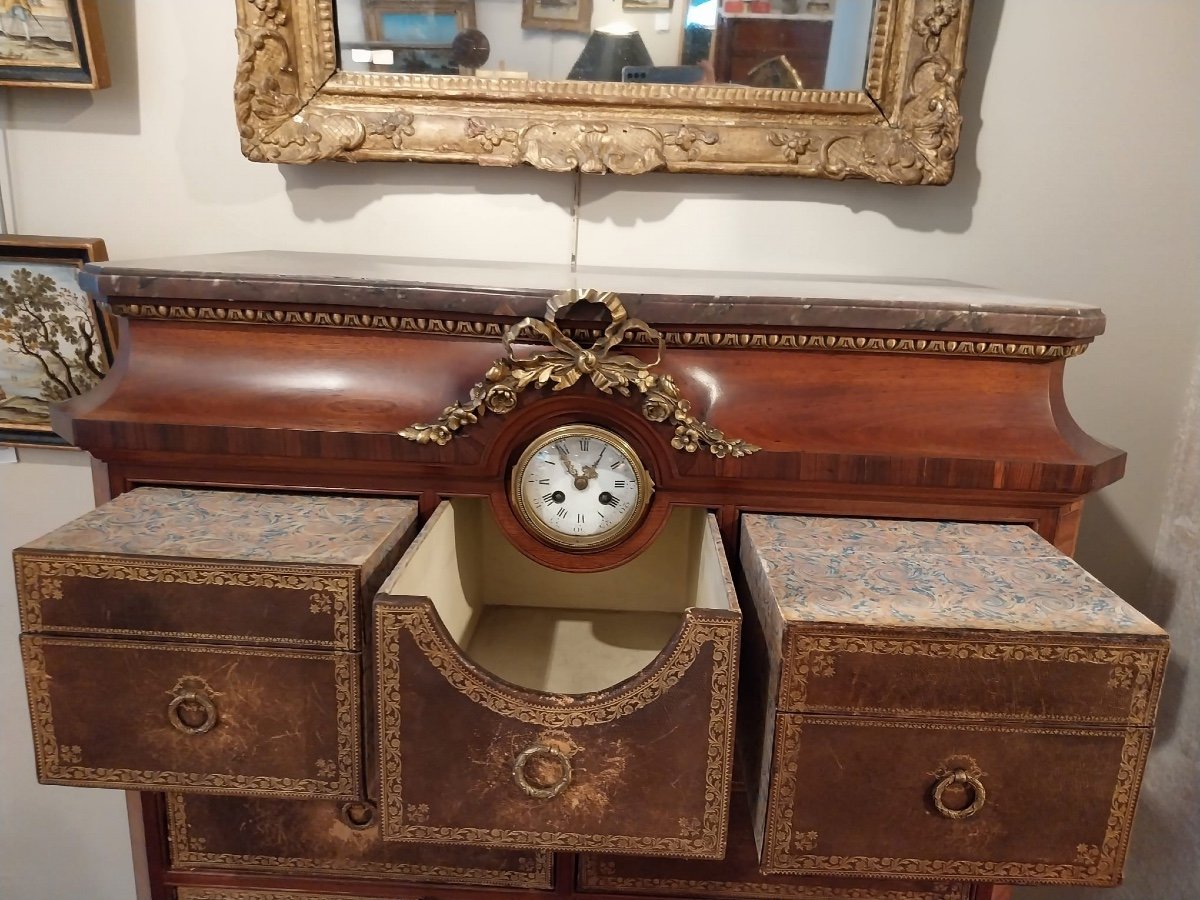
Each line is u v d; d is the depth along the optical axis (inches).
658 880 28.5
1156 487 38.4
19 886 47.1
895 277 36.6
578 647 32.8
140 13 34.7
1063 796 21.1
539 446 25.0
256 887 29.0
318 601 21.5
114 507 24.9
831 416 25.1
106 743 22.8
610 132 34.3
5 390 37.9
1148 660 19.9
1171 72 34.6
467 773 21.8
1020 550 24.6
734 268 37.2
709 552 26.2
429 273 27.5
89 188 36.6
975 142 35.5
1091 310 24.5
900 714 20.6
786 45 33.9
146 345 25.6
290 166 36.3
